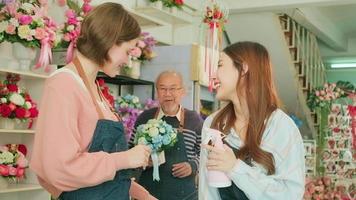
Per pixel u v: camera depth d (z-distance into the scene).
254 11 6.58
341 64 11.38
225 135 1.67
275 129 1.58
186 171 3.02
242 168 1.50
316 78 9.46
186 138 3.17
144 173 3.04
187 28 5.63
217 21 4.46
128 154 1.54
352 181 7.20
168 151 3.05
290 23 8.07
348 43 10.99
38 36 2.86
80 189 1.54
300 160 1.57
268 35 7.38
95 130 1.54
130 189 1.84
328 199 7.11
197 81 4.33
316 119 8.76
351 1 5.85
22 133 3.17
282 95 8.58
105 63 1.58
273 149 1.56
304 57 8.72
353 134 7.10
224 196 1.63
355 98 7.52
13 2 2.83
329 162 7.32
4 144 3.11
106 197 1.57
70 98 1.48
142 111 3.70
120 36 1.54
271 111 1.62
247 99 1.61
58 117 1.45
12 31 2.81
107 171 1.47
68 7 3.38
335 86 8.14
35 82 3.14
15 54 2.96
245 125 1.66
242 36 7.52
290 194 1.51
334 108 7.35
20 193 3.17
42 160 1.44
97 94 1.68
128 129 3.53
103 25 1.52
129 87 4.46
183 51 4.39
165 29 5.50
